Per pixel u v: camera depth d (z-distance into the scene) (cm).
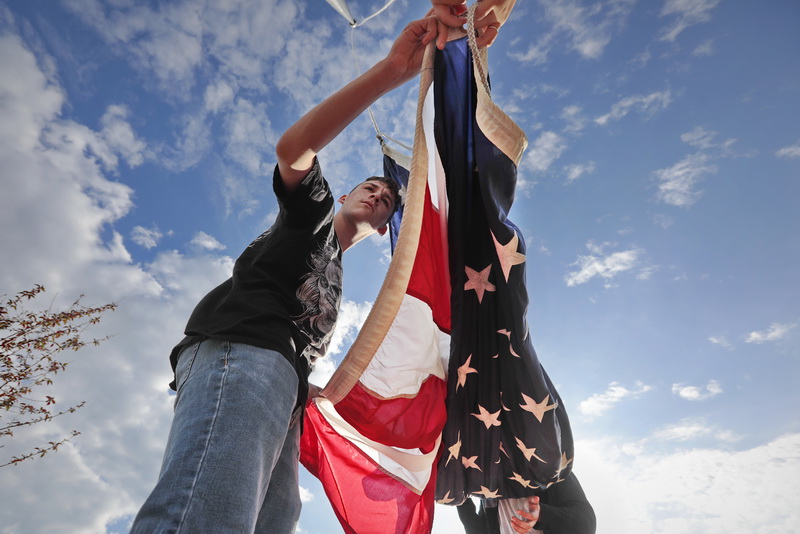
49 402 311
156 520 88
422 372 185
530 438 176
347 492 187
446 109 168
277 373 116
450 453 188
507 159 156
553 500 205
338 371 168
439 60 169
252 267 139
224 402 105
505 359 170
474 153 167
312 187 145
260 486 102
